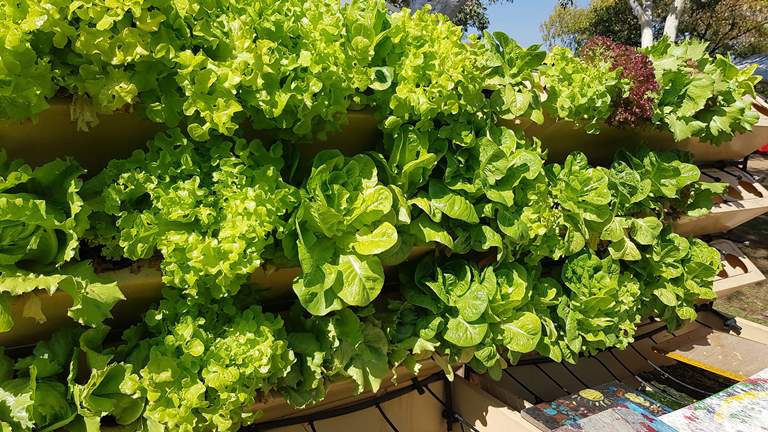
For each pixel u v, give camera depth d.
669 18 10.47
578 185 2.37
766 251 8.97
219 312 1.63
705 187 2.99
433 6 5.22
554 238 2.30
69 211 1.38
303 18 1.66
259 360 1.53
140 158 1.47
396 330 2.05
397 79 1.80
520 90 2.18
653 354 3.67
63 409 1.41
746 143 3.47
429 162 1.84
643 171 2.78
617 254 2.61
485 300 2.01
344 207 1.63
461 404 2.56
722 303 6.52
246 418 1.60
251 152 1.59
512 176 2.08
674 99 2.69
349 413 2.22
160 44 1.35
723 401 2.26
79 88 1.29
